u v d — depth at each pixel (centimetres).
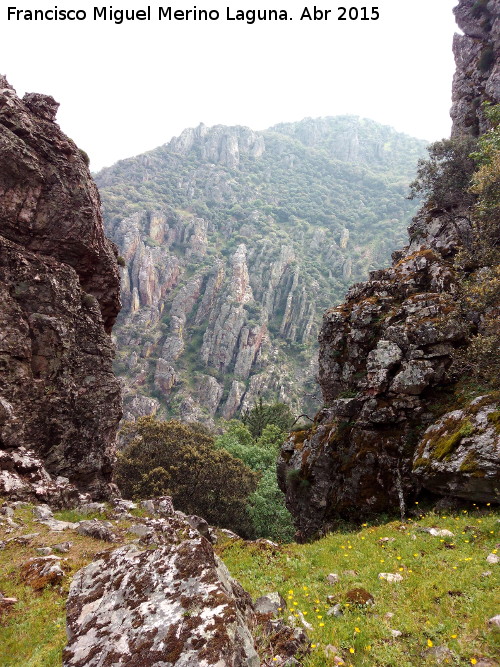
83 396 1972
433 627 619
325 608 701
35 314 1817
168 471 3262
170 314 15562
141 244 15875
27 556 898
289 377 14512
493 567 790
